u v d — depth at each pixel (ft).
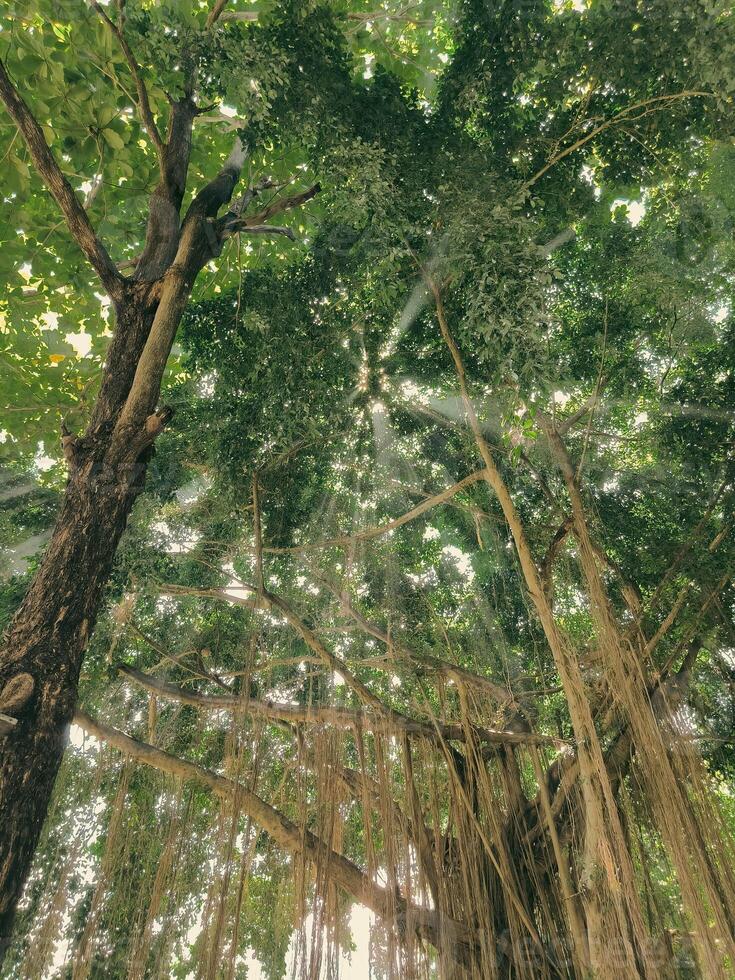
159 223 16.83
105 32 16.83
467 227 15.40
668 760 13.11
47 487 23.44
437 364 20.71
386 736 15.06
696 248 18.47
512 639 21.15
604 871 12.53
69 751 15.98
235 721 16.48
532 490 21.04
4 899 8.64
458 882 13.67
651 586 17.79
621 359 19.89
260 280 20.07
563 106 17.22
